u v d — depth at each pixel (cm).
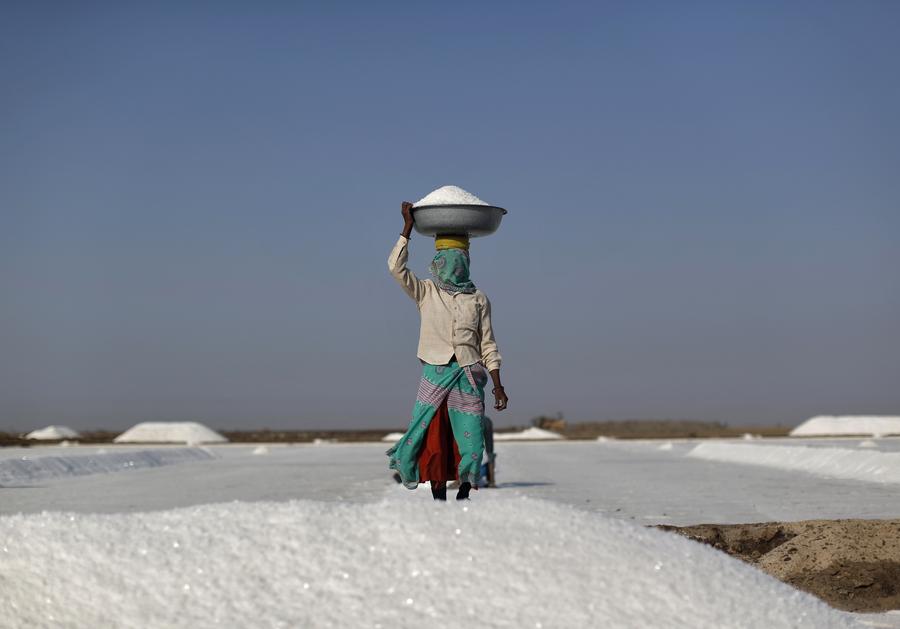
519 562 400
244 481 1847
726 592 405
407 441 613
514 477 1848
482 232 650
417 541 411
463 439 609
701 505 1220
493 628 365
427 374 618
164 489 1636
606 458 2820
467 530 420
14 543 418
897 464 1758
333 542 412
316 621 371
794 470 2095
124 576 399
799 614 406
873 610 602
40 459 2111
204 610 380
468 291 638
